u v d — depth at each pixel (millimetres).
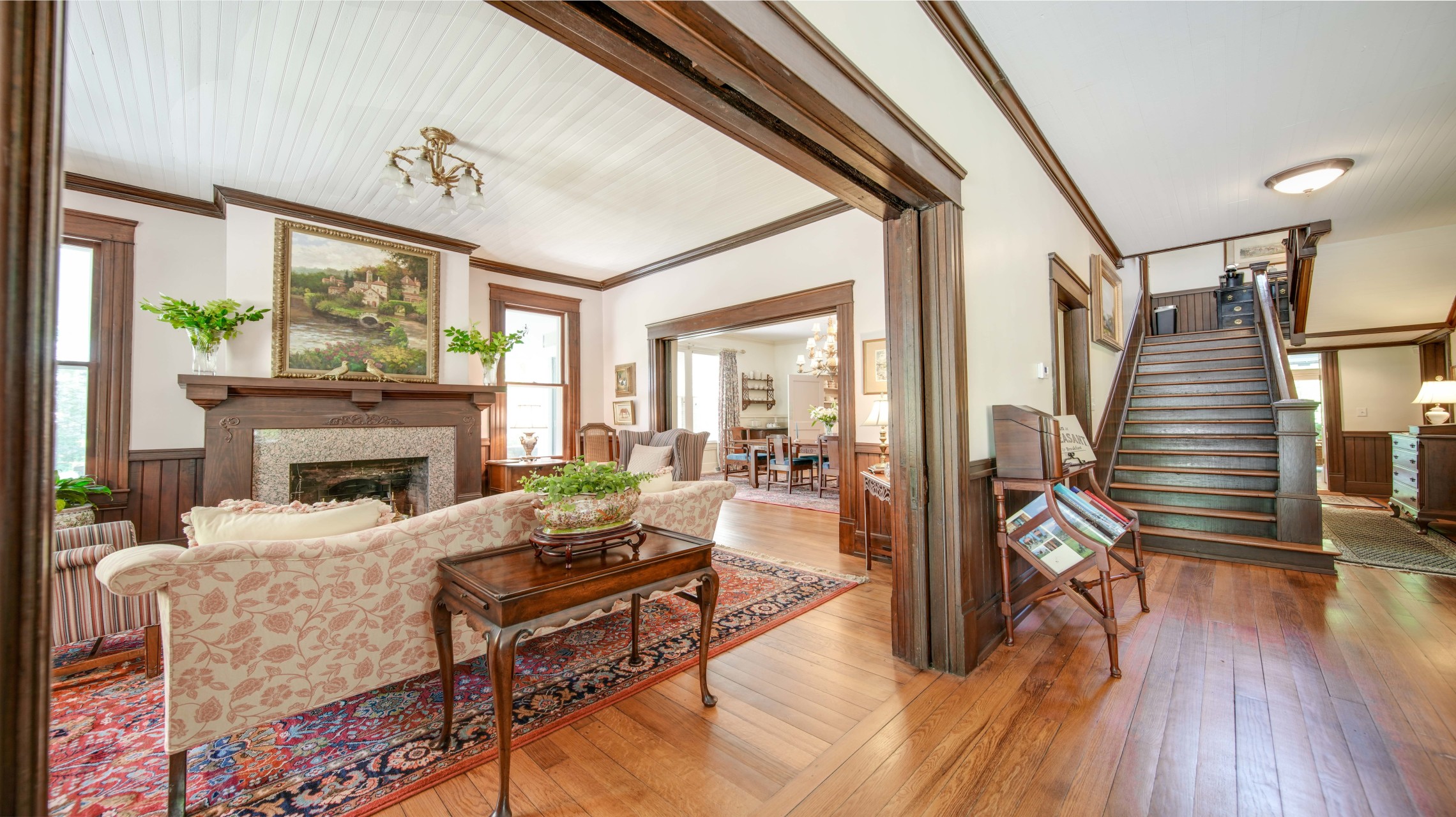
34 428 575
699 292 5977
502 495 2164
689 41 1343
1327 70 3008
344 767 1817
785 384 12336
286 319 4457
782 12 1560
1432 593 3393
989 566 2832
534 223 5102
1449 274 5926
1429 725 1979
